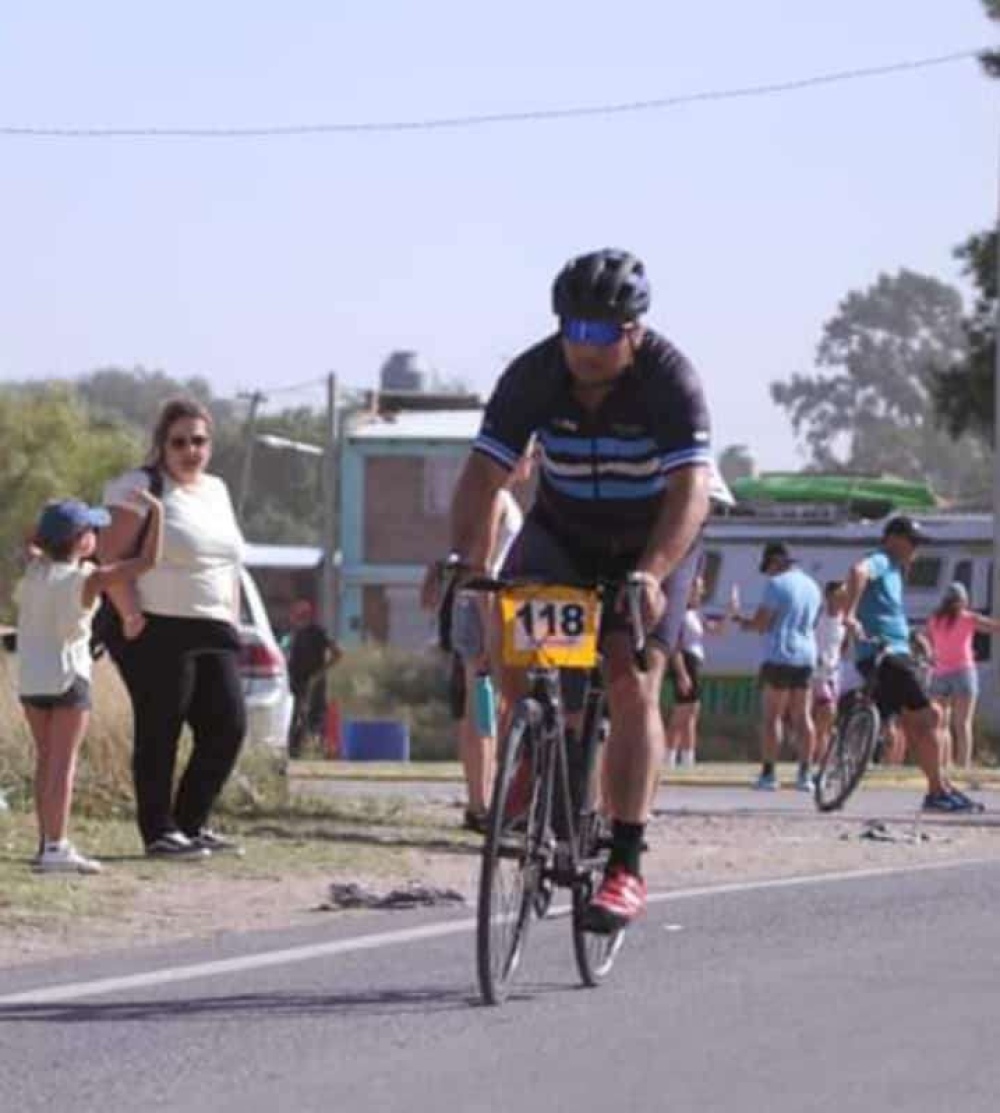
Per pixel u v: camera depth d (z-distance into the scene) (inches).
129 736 1480.1
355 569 5753.0
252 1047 833.5
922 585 3863.2
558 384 907.4
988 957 1026.1
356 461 5762.8
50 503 1241.4
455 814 1578.5
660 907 1166.3
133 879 1216.2
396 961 999.6
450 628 916.0
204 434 1299.2
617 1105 759.7
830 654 2383.1
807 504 4116.6
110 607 1291.8
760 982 960.9
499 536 1346.0
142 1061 813.2
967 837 1557.6
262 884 1224.8
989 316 4645.7
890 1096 774.5
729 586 3853.3
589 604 886.4
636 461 911.0
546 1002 912.9
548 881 919.7
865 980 967.6
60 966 987.3
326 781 2058.3
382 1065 807.1
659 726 914.1
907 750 2183.8
